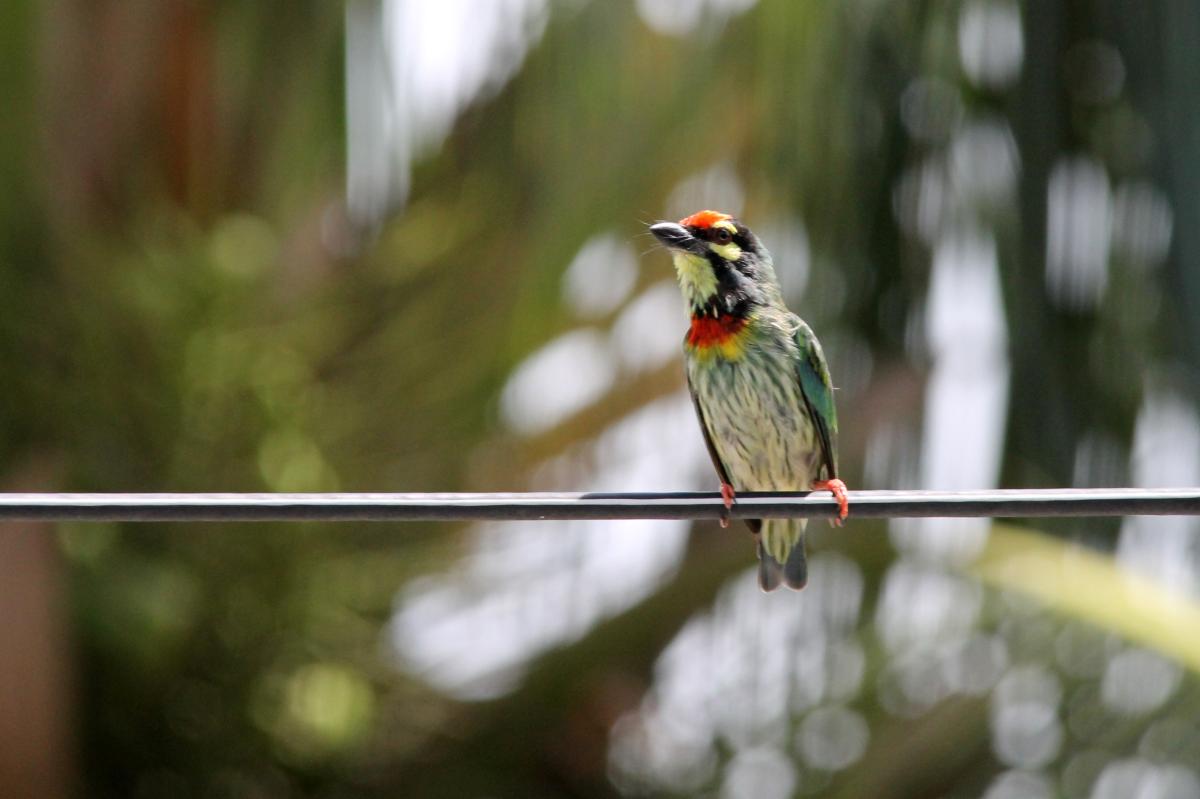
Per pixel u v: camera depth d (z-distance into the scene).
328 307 17.53
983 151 14.77
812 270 14.89
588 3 16.94
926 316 14.91
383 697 17.75
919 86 14.66
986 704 15.40
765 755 16.70
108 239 17.22
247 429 16.44
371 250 17.67
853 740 16.34
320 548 16.95
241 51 17.22
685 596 17.36
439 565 17.84
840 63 14.71
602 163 17.17
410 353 17.81
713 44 16.20
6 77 16.31
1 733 16.05
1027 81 14.64
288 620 16.94
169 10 16.94
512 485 18.42
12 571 15.42
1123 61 14.50
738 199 17.06
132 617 15.84
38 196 16.59
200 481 16.56
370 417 17.75
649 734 18.02
